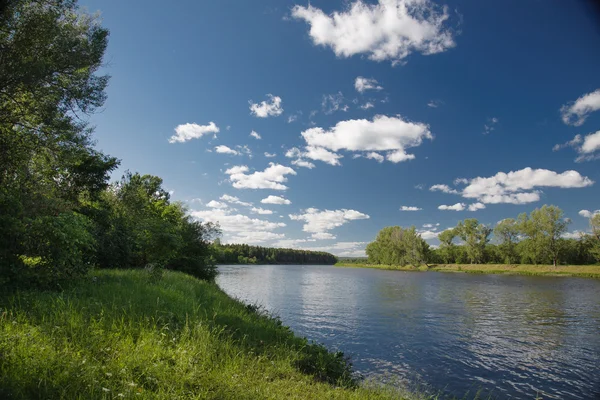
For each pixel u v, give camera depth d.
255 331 9.02
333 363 8.20
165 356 5.53
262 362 6.71
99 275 12.96
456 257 113.06
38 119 15.42
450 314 23.97
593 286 48.00
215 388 4.86
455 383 11.00
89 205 22.66
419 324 20.12
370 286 47.34
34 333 5.18
